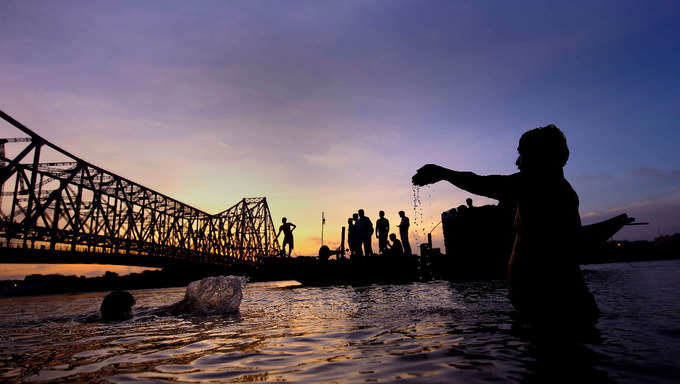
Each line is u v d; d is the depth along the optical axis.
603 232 1.99
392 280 11.12
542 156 1.96
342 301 4.61
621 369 1.09
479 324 2.07
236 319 3.17
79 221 35.00
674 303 2.70
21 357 1.74
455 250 9.60
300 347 1.76
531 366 1.17
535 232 1.91
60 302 9.56
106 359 1.64
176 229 54.16
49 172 33.91
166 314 3.84
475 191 2.07
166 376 1.30
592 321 1.83
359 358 1.44
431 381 1.07
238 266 50.12
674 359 1.19
